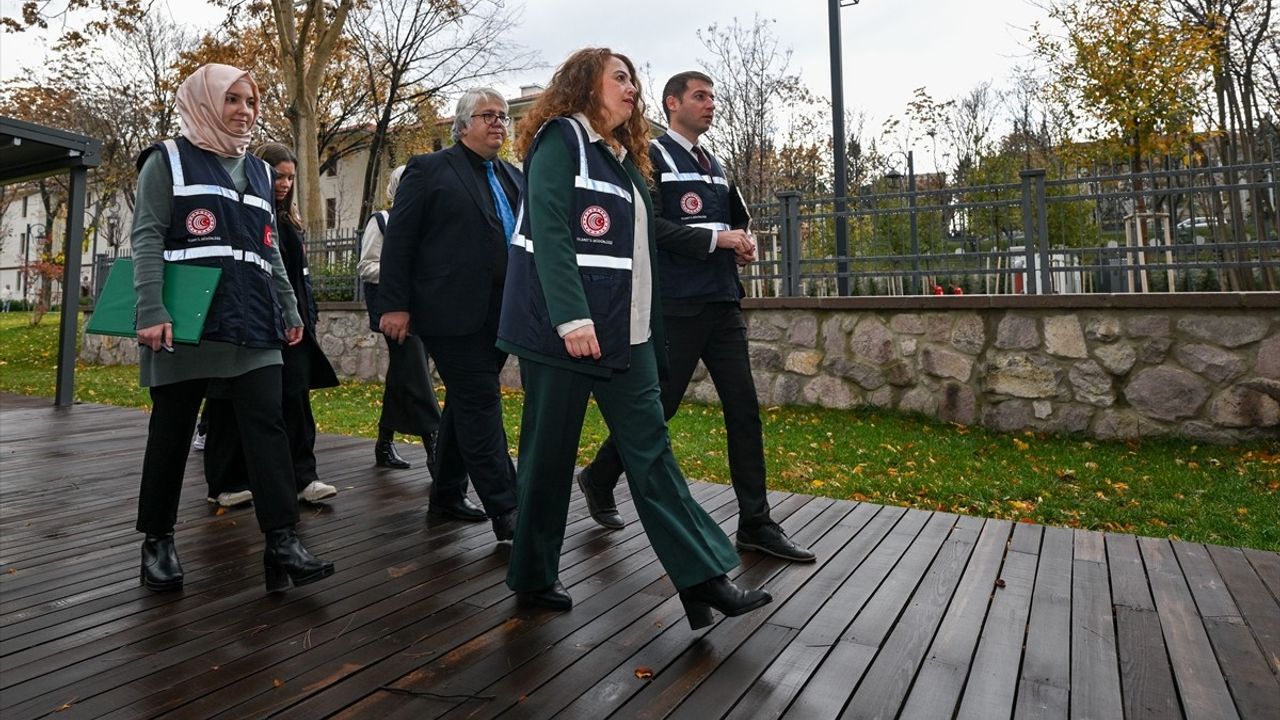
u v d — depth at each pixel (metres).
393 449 4.72
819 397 7.28
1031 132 22.11
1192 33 10.74
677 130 3.18
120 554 3.01
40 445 5.43
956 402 6.63
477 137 3.26
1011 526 3.35
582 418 2.24
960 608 2.42
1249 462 5.19
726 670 1.99
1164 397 5.89
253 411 2.55
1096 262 6.43
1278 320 5.59
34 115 26.45
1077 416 6.16
